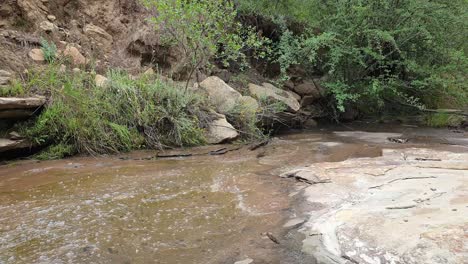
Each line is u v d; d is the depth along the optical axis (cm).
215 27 677
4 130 486
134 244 243
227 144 598
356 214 275
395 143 615
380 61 809
